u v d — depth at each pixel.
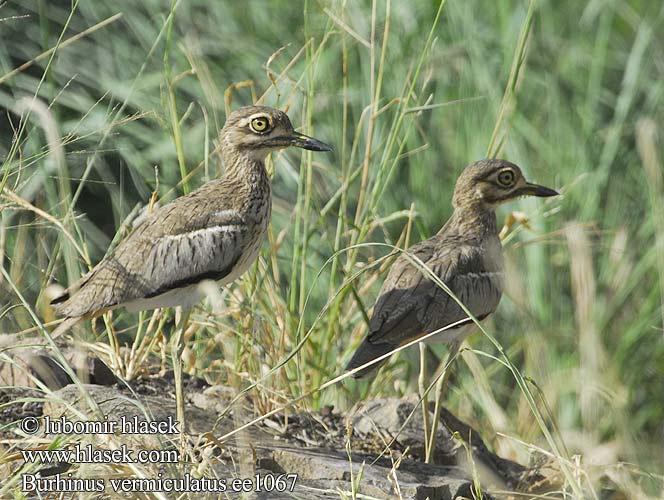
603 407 14.55
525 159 16.44
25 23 15.61
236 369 11.05
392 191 15.90
